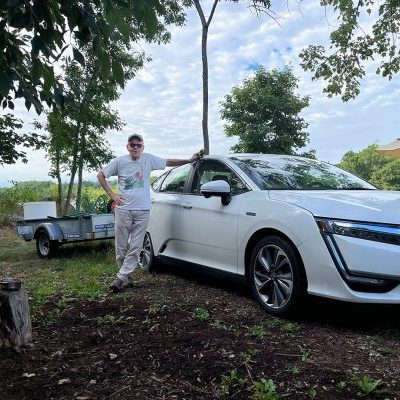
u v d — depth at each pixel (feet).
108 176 17.26
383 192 14.73
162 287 17.37
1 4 6.75
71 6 7.05
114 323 12.79
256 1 33.14
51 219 27.25
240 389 8.71
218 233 15.75
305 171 16.75
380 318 13.17
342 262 11.68
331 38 39.73
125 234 17.31
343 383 8.68
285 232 12.91
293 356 10.20
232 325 12.51
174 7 33.12
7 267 24.79
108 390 8.88
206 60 35.53
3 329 11.05
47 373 9.69
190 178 18.48
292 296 12.73
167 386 8.98
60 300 15.55
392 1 36.58
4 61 7.97
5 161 28.73
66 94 9.20
